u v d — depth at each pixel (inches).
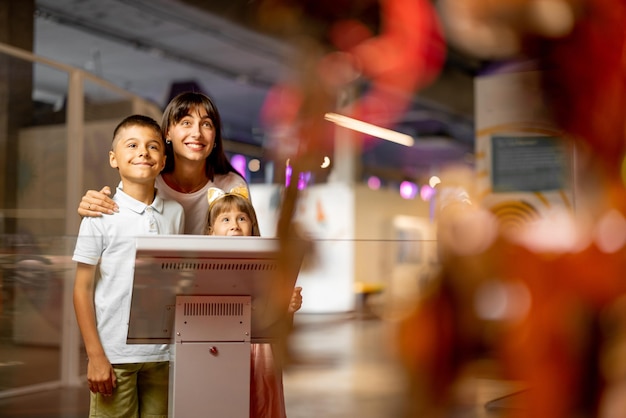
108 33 497.7
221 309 69.7
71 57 555.2
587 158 12.2
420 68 12.8
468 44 12.5
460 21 12.4
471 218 12.9
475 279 12.5
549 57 12.2
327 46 13.2
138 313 69.9
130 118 95.0
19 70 237.6
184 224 99.4
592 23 12.0
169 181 103.0
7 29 308.5
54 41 518.3
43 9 453.1
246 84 613.6
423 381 12.6
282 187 14.0
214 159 105.8
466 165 13.7
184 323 70.1
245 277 66.8
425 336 12.6
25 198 239.8
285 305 17.5
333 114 13.3
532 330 12.1
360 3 12.9
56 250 97.0
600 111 12.0
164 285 67.6
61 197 241.0
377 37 12.9
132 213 91.5
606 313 11.9
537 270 12.2
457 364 12.4
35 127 240.7
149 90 650.8
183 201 101.7
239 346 71.2
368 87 13.2
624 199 12.0
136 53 542.6
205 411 71.9
